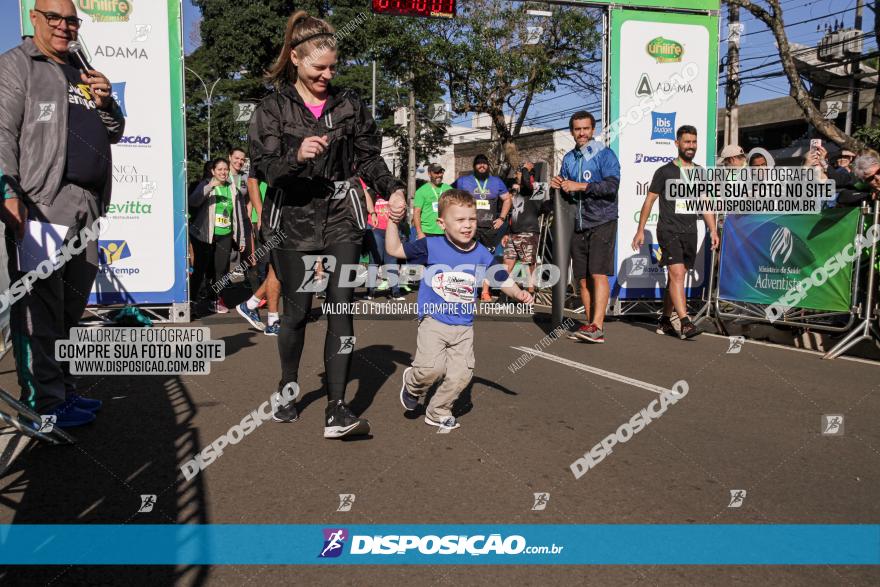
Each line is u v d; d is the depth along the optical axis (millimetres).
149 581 2225
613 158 6996
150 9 7699
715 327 8062
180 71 7828
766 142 28188
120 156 7777
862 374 5492
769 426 4035
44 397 3621
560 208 7113
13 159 3488
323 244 3758
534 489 3033
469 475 3191
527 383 5098
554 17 19953
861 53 22281
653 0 9016
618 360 6039
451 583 2238
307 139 3354
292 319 3895
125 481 3062
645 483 3119
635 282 9094
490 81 20484
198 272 9398
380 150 4004
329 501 2875
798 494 3012
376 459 3398
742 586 2238
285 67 3826
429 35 20125
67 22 3662
